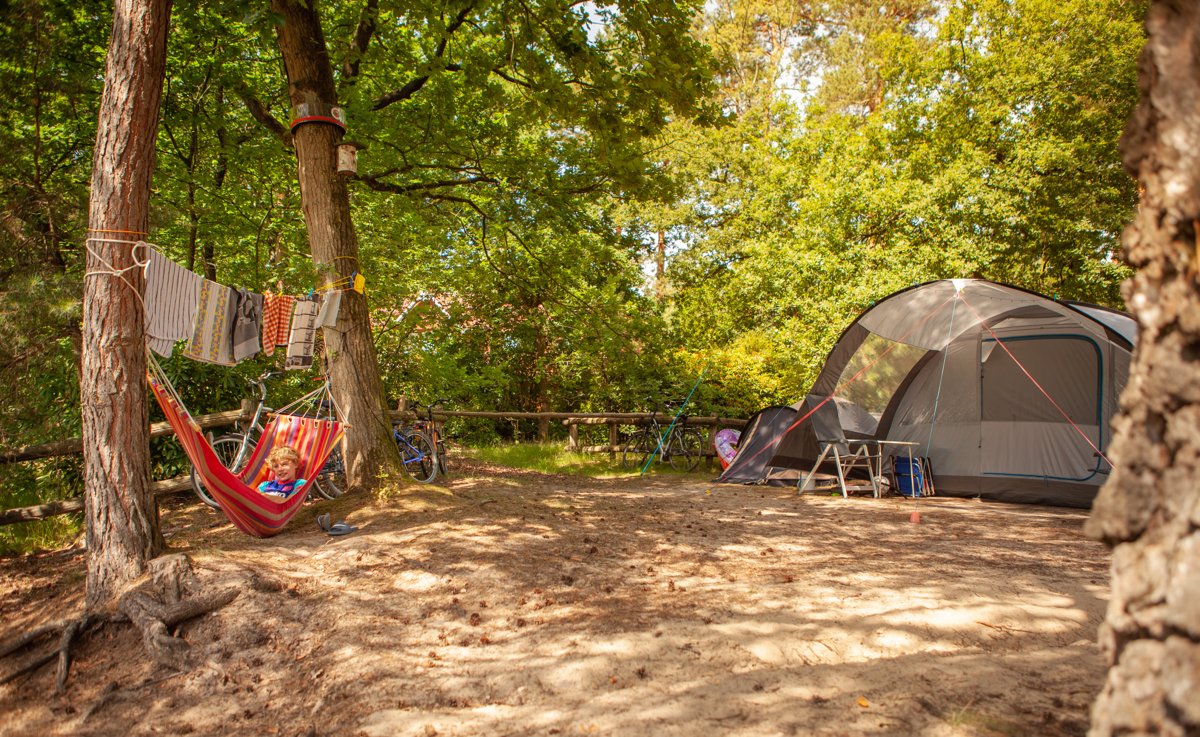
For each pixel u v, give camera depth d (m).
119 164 4.62
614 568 5.22
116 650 4.11
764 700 3.14
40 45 6.45
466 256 14.09
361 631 4.06
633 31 8.19
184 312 5.23
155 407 7.76
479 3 7.12
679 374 14.19
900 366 9.85
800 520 7.33
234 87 8.28
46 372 6.73
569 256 11.05
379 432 6.87
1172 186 1.52
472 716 3.19
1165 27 1.58
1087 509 8.28
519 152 9.58
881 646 3.76
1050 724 2.79
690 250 20.41
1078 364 8.55
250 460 6.25
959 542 6.30
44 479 7.18
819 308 14.27
